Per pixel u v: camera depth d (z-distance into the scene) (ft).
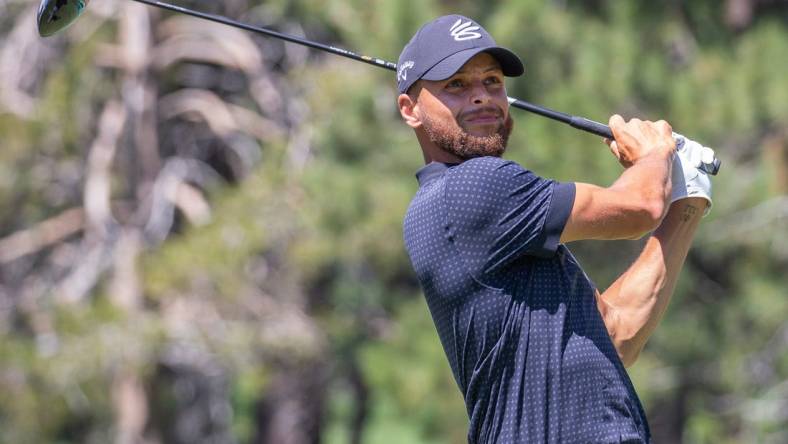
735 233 148.56
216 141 190.19
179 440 191.72
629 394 42.11
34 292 179.93
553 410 41.29
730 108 141.28
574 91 132.36
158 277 158.61
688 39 155.22
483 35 44.57
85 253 177.58
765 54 145.28
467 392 43.68
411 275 166.61
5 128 166.50
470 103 44.50
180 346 167.32
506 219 42.24
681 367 155.94
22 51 179.73
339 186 144.46
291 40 50.42
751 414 155.33
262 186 160.25
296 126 174.19
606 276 144.77
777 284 149.48
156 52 178.09
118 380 167.94
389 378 145.38
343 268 165.07
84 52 170.19
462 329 42.98
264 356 168.55
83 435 177.47
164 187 177.88
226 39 178.81
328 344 170.60
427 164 46.32
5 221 182.50
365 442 190.80
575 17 142.41
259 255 170.81
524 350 41.83
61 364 155.33
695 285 157.58
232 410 195.00
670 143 45.19
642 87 141.59
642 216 42.65
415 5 131.95
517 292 42.32
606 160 129.59
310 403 197.06
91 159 176.24
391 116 152.56
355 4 152.05
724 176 146.00
